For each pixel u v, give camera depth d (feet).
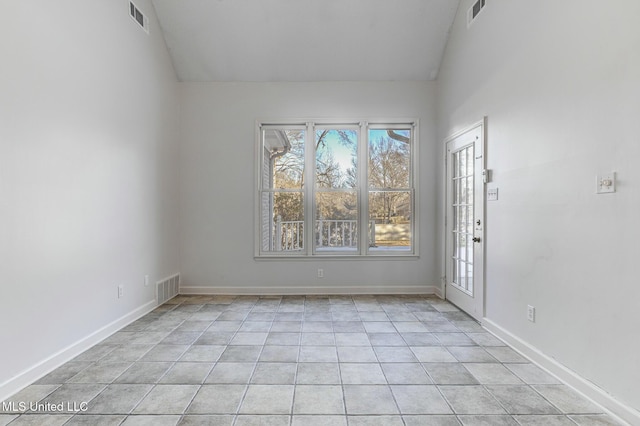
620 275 5.98
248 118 15.05
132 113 11.44
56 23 8.11
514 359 8.50
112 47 10.34
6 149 6.84
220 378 7.55
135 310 11.62
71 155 8.63
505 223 9.59
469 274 12.09
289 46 13.98
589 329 6.65
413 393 6.94
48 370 7.79
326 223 15.37
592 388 6.55
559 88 7.43
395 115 15.07
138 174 11.82
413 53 14.20
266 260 15.06
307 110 15.06
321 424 5.94
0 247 6.71
